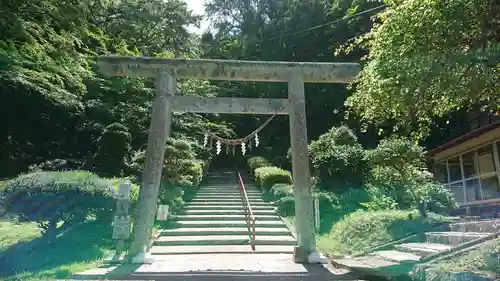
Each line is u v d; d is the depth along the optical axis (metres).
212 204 15.38
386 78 7.38
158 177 8.67
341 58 24.86
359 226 10.45
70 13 16.09
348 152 15.43
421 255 7.75
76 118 20.08
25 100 17.81
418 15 6.77
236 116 29.53
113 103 21.50
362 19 22.89
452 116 20.62
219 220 13.41
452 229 9.71
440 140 21.14
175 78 9.62
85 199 8.88
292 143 9.06
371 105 8.52
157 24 25.56
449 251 6.25
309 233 8.55
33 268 7.39
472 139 15.66
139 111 20.73
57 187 8.69
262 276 6.83
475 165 15.84
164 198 13.42
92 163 16.86
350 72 9.44
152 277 6.69
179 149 15.77
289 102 9.36
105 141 16.84
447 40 6.88
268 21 31.36
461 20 6.44
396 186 13.76
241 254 9.65
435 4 6.59
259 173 19.53
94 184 9.06
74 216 8.95
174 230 11.74
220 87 28.09
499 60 6.51
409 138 14.73
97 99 21.03
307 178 8.80
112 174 16.00
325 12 26.27
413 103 7.63
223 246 10.62
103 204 9.06
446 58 6.69
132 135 19.97
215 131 24.77
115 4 24.16
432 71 6.74
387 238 9.67
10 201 8.59
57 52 16.97
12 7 14.42
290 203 14.25
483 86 7.05
